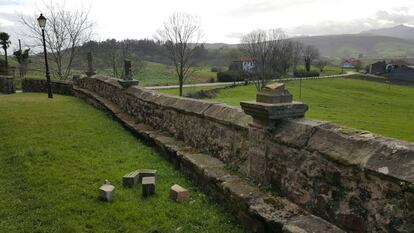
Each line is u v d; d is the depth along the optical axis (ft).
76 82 57.93
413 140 59.26
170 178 17.71
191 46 131.95
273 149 12.82
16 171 17.56
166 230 12.62
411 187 7.70
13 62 142.41
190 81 193.47
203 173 15.84
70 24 105.50
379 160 8.84
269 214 11.19
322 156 10.55
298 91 168.86
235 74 198.18
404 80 294.66
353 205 9.52
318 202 10.79
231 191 13.30
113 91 37.81
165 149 20.67
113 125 30.09
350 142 10.03
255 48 145.89
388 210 8.48
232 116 16.25
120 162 20.10
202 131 18.98
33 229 12.20
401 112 126.21
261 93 13.26
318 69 317.63
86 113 35.76
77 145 22.88
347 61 424.46
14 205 13.85
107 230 12.43
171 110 22.94
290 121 12.64
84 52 96.17
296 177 11.72
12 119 30.14
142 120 28.60
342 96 167.94
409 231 7.97
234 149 15.88
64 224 12.56
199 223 13.21
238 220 13.02
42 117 31.83
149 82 173.68
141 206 14.39
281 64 180.96
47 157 19.95
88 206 14.05
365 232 9.17
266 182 13.37
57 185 16.08
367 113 112.16
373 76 302.86
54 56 86.48
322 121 12.17
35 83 62.95
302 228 10.07
